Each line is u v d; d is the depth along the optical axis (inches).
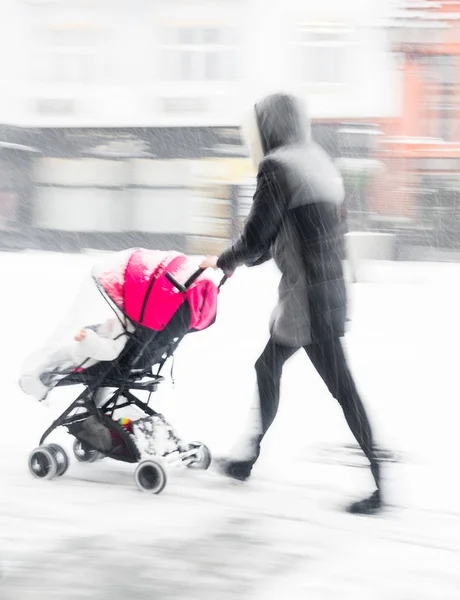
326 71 934.4
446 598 134.2
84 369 193.5
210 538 159.6
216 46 950.4
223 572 143.5
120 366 192.5
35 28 983.0
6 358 349.4
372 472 177.9
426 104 920.9
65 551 151.7
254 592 135.3
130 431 194.1
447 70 916.0
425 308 528.4
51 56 984.3
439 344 398.6
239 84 946.1
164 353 201.6
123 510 175.2
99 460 212.2
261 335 405.1
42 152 995.9
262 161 181.5
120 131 973.8
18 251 984.3
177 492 188.1
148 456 188.5
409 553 153.6
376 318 485.1
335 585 138.6
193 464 205.0
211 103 951.0
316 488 192.2
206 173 955.3
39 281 631.8
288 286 181.8
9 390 285.0
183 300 187.9
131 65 970.1
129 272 187.8
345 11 922.1
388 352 378.0
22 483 192.5
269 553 152.5
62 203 1001.5
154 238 979.3
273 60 939.3
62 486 191.2
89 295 195.3
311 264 177.6
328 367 179.5
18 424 243.8
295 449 222.8
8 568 143.9
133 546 154.7
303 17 928.3
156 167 971.3
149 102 965.8
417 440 234.1
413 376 326.6
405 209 917.8
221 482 195.6
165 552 152.1
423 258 911.0
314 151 185.2
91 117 978.1
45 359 192.7
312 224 177.2
